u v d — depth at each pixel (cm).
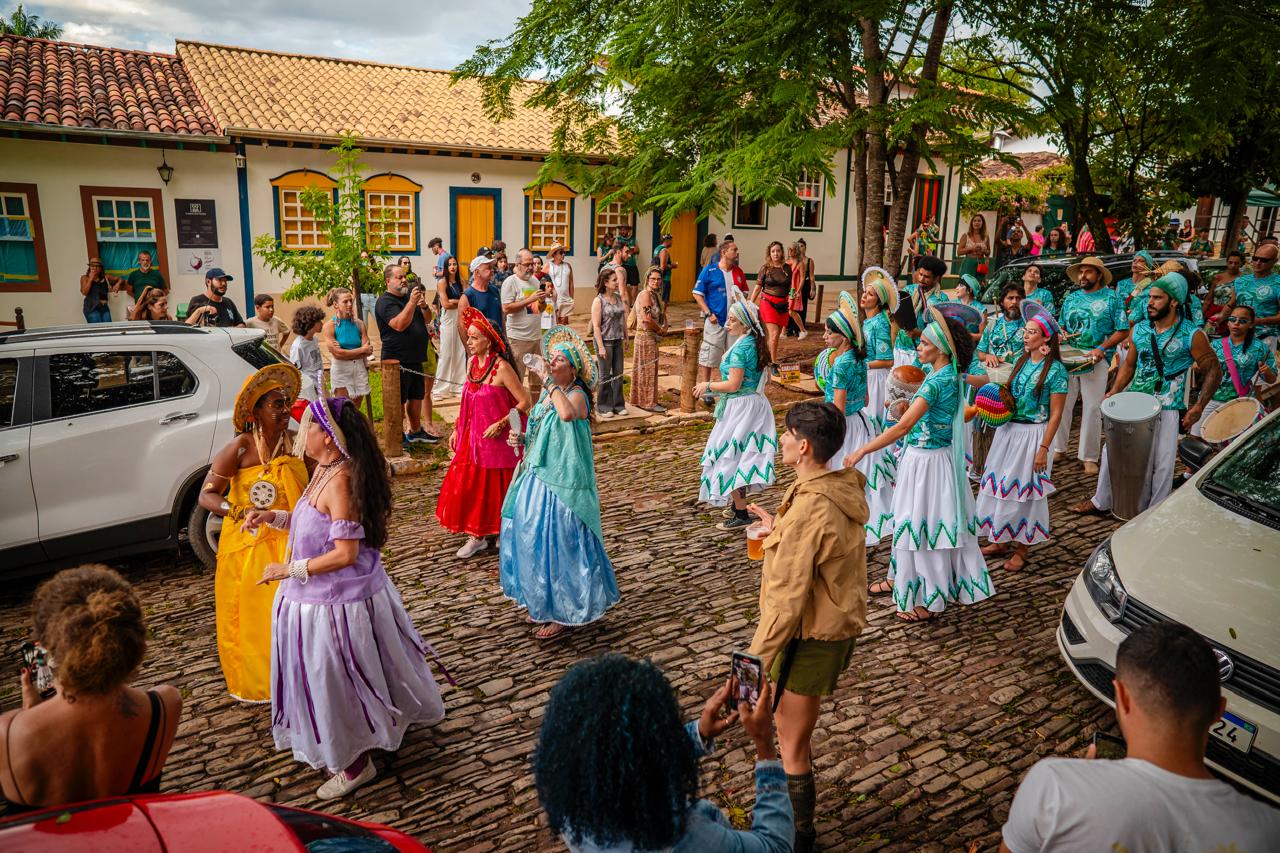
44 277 1381
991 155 1032
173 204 1444
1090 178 1633
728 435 645
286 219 1544
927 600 511
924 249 2195
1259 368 709
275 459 411
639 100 1261
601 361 968
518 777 384
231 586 428
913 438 505
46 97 1387
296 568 346
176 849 182
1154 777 187
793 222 2150
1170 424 643
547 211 1808
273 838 191
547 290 1248
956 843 341
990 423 579
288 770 391
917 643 500
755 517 683
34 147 1334
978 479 747
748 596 557
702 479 666
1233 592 361
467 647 496
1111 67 1234
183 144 1418
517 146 1684
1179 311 639
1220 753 336
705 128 1213
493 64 1416
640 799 161
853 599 309
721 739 409
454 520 610
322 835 206
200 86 1559
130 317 996
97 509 553
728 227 2058
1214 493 435
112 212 1412
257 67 1728
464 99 1847
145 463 562
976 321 877
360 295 1248
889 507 623
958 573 513
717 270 994
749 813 357
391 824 354
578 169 1554
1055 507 717
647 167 1345
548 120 1833
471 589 569
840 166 2184
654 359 1011
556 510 481
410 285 1087
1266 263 927
